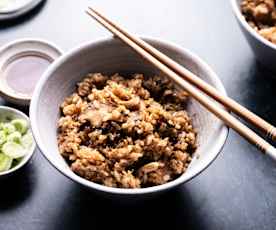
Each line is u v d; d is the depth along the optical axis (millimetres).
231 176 530
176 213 509
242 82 595
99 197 513
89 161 465
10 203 516
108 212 510
